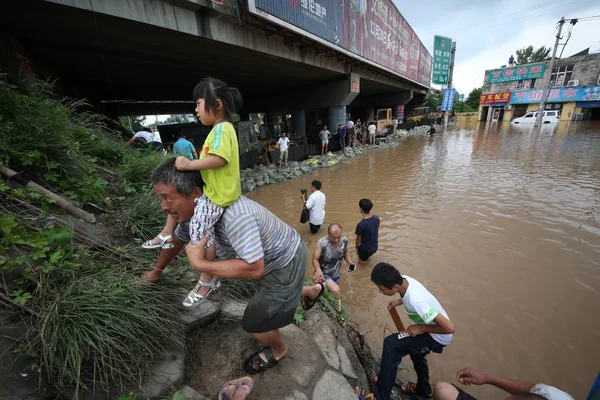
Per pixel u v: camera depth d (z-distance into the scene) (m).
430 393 2.68
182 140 7.06
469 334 3.37
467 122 42.47
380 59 18.27
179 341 1.97
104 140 4.68
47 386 1.46
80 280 1.87
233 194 1.40
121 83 12.88
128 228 2.88
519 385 2.09
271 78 15.05
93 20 5.65
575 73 30.50
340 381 2.14
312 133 22.83
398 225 6.41
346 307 3.93
